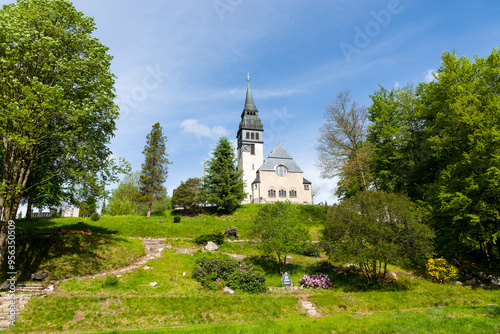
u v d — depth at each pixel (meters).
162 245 31.16
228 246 32.56
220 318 17.34
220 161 48.09
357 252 22.66
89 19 23.61
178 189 46.84
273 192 67.19
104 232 33.38
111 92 23.88
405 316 15.33
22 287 18.69
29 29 19.50
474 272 25.89
